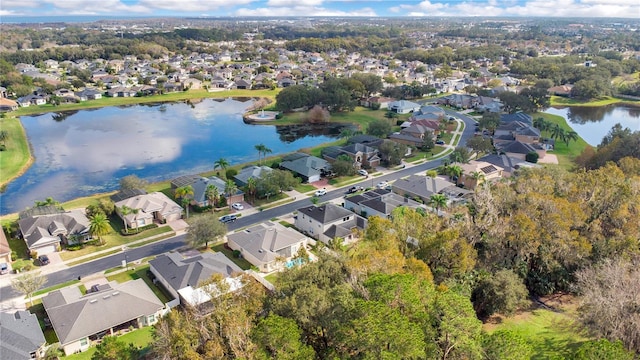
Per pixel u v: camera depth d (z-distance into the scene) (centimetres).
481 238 7144
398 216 7469
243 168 13025
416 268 5591
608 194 7625
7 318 6009
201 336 4491
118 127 18800
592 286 5497
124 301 6488
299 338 4250
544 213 7062
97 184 12488
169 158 14825
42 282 6856
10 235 9006
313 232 9419
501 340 3859
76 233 8762
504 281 6175
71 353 5931
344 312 4334
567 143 16238
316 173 12481
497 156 13838
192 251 8631
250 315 4722
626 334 4819
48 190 12000
